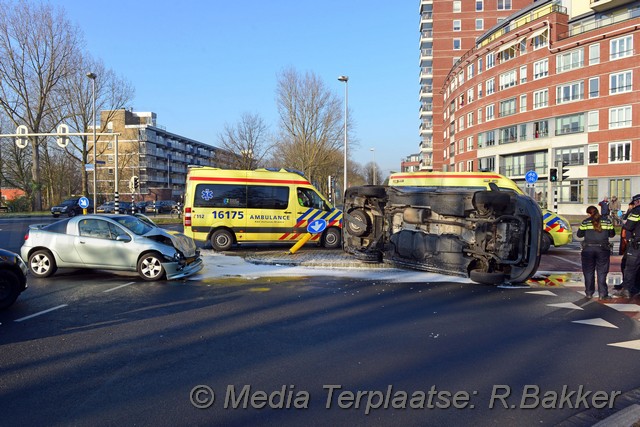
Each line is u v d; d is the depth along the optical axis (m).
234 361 5.11
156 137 92.94
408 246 10.76
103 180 70.88
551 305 7.85
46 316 6.99
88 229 10.16
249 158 40.72
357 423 3.77
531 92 44.84
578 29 41.59
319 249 15.11
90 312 7.23
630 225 8.38
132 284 9.53
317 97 41.34
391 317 7.02
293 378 4.64
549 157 43.09
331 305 7.76
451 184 15.12
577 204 41.09
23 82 39.00
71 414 3.86
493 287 9.34
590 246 8.34
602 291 8.30
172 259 9.90
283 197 14.83
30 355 5.28
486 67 50.81
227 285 9.47
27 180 50.00
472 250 9.74
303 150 41.53
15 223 30.69
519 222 9.29
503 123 48.31
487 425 3.76
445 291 8.95
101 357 5.22
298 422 3.77
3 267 7.34
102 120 54.25
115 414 3.86
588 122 40.03
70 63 38.91
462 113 57.31
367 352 5.42
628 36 37.47
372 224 11.97
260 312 7.27
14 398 4.16
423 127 77.25
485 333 6.23
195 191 14.40
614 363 5.12
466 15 69.38
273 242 14.78
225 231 14.45
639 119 36.97
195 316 7.00
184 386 4.44
